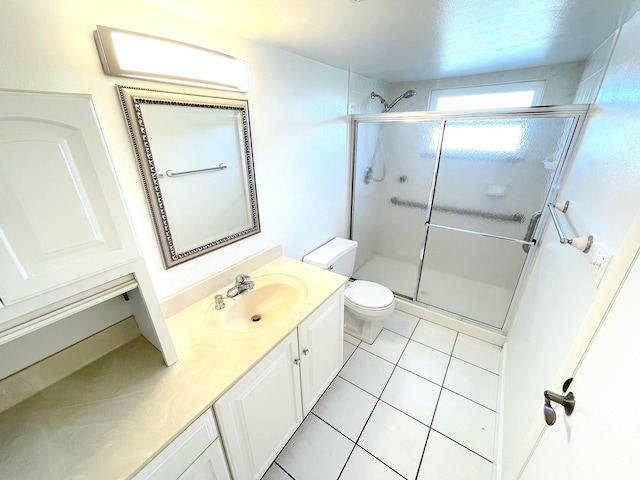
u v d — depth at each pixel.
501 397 1.63
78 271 0.71
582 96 1.77
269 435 1.20
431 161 2.28
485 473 1.32
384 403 1.67
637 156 0.69
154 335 0.96
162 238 1.16
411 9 1.02
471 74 2.35
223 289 1.48
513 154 1.89
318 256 2.11
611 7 1.00
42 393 0.89
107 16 0.87
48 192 0.63
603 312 0.64
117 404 0.85
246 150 1.42
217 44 1.20
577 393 0.66
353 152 2.41
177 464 0.80
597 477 0.47
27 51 0.74
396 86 2.78
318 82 1.85
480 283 2.38
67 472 0.68
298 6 0.98
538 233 1.86
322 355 1.51
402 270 2.82
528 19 1.14
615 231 0.71
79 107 0.64
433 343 2.17
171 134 1.11
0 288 0.59
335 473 1.33
